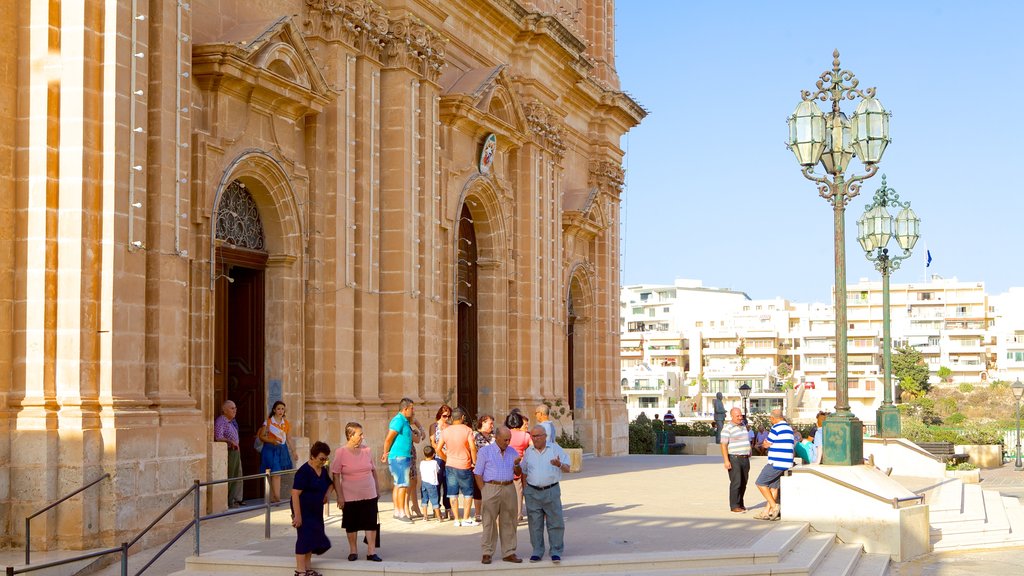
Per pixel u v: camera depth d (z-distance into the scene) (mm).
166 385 18906
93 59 17781
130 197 18109
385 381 26359
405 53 26781
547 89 35844
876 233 31562
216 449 20141
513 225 34188
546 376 35625
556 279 36812
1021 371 153000
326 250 24234
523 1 34688
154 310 18781
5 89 17500
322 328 24031
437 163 28484
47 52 17578
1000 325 158750
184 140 19625
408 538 17922
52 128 17531
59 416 17203
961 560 19609
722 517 20719
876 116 19844
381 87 26688
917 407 114062
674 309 179375
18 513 16969
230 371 23031
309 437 23625
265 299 23281
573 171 40781
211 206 20688
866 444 30953
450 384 29516
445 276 29781
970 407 134875
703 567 16172
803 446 23594
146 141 18594
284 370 23094
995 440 49000
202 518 16453
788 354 157750
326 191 24297
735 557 16375
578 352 41750
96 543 17109
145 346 18703
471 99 29609
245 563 15688
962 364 156250
